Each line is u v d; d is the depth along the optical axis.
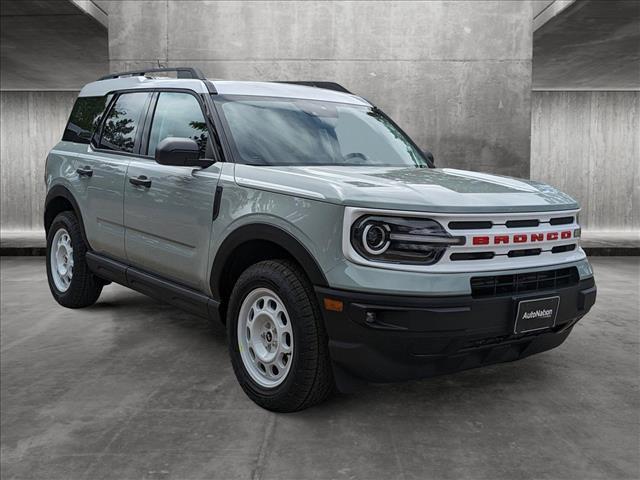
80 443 2.69
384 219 2.63
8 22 9.66
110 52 9.17
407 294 2.56
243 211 3.12
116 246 4.31
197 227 3.45
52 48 11.41
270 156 3.44
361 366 2.68
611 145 15.09
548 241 2.96
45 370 3.67
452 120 9.09
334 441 2.70
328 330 2.71
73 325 4.70
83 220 4.71
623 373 3.64
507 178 3.48
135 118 4.34
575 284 3.04
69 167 4.88
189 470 2.44
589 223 15.10
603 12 9.10
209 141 3.54
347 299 2.61
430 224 2.64
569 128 15.06
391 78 9.07
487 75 9.06
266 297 3.04
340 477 2.38
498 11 9.02
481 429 2.83
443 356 2.66
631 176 15.05
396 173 3.28
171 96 4.04
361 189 2.72
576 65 12.74
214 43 9.12
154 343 4.23
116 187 4.24
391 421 2.91
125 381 3.47
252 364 3.13
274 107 3.80
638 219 15.10
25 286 6.65
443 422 2.90
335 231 2.68
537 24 10.09
